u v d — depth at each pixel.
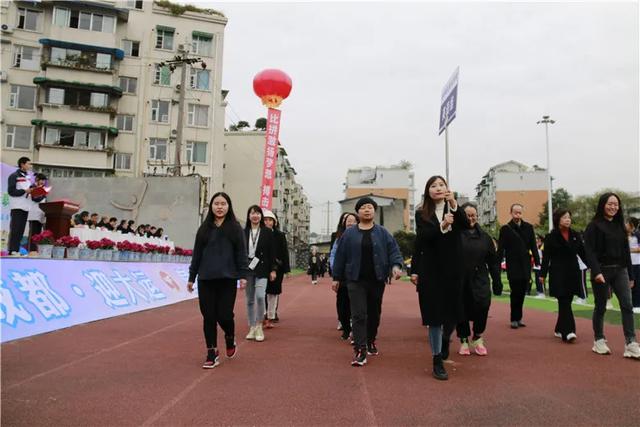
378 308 5.55
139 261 11.91
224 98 40.19
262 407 3.67
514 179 72.94
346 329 6.75
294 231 75.25
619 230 5.66
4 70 32.12
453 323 4.64
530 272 7.83
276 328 7.79
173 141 34.97
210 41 36.34
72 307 7.61
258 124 57.28
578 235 6.48
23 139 32.34
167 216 23.42
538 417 3.48
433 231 4.68
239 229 5.21
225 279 5.07
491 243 6.34
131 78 35.00
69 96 33.16
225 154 46.84
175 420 3.37
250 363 5.14
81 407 3.62
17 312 6.34
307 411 3.59
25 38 32.75
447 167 7.59
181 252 15.79
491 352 5.84
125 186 23.62
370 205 5.32
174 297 12.01
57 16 32.94
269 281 7.62
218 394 3.99
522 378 4.57
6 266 6.66
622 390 4.16
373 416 3.49
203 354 5.57
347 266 5.29
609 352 5.66
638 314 9.09
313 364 5.12
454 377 4.61
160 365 4.98
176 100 35.22
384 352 5.81
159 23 35.47
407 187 66.88
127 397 3.88
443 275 4.64
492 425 3.33
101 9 33.59
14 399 3.78
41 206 10.36
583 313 9.75
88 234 10.91
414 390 4.15
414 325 8.19
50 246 8.70
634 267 9.61
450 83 7.67
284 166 61.94
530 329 7.70
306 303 12.37
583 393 4.07
